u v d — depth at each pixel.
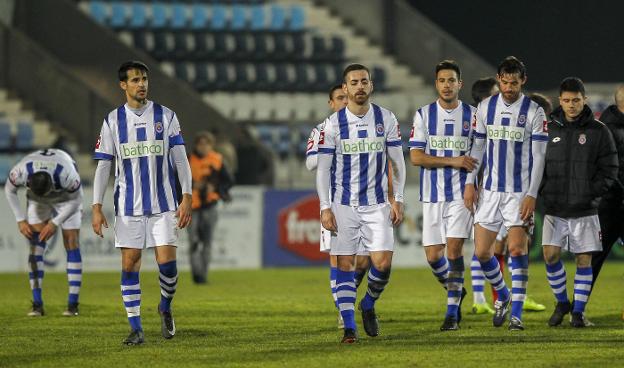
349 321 27.59
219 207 61.44
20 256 59.44
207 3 87.44
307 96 80.81
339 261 27.75
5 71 69.12
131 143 26.91
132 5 83.94
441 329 30.47
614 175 30.69
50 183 34.41
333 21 86.81
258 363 24.17
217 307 39.06
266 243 62.19
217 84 81.06
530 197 29.44
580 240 30.95
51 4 71.06
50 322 33.88
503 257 35.28
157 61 82.19
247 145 66.44
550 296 42.16
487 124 30.00
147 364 24.25
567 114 30.95
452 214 30.47
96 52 69.81
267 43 84.44
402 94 78.88
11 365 24.34
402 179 27.59
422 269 60.16
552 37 85.06
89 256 59.62
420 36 82.62
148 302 41.34
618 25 85.06
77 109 68.31
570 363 23.81
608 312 35.69
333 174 27.56
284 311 37.47
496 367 23.30
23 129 68.31
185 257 61.31
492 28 86.06
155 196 27.05
